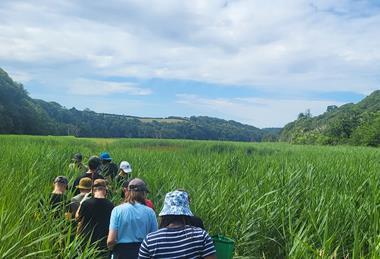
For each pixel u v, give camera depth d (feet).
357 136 279.08
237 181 41.78
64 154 63.16
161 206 38.68
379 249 20.61
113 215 21.45
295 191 35.94
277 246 32.42
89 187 29.55
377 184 33.76
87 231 24.99
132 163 63.00
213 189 37.81
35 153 58.95
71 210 28.63
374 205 28.22
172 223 15.03
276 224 32.45
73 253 22.20
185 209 15.16
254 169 49.37
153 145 164.25
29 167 44.42
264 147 149.48
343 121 317.63
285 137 547.08
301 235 25.80
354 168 45.44
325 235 24.49
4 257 19.65
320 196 33.58
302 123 544.21
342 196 32.22
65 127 481.87
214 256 14.88
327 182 40.04
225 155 71.41
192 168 57.00
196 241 14.74
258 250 32.81
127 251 20.93
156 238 14.79
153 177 44.93
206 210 34.88
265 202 33.65
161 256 14.53
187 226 15.05
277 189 35.32
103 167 44.93
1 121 350.23
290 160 62.90
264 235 32.71
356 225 26.37
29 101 433.07
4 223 21.34
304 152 102.17
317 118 530.68
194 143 168.14
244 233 32.96
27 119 392.47
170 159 72.74
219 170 54.54
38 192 32.73
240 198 36.06
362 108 466.29
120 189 38.60
